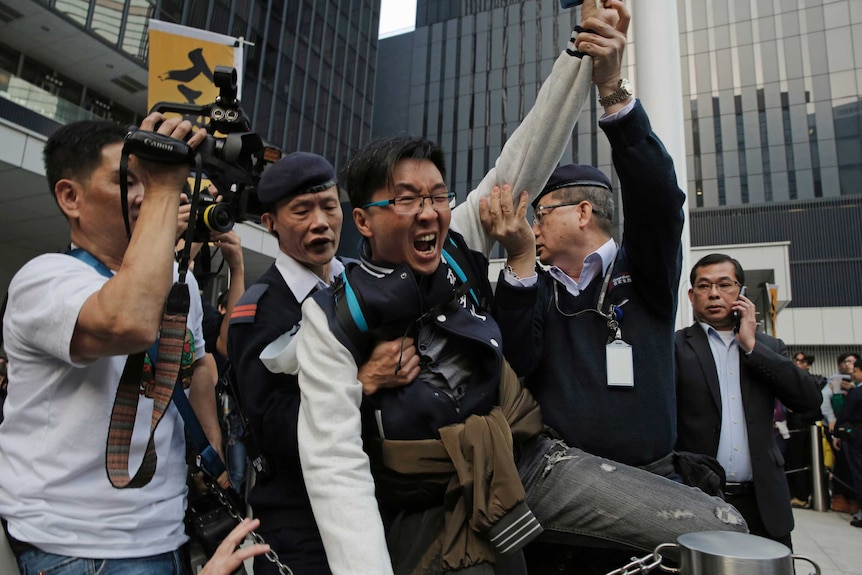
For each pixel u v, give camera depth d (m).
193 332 1.76
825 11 29.27
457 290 1.31
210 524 1.44
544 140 1.47
